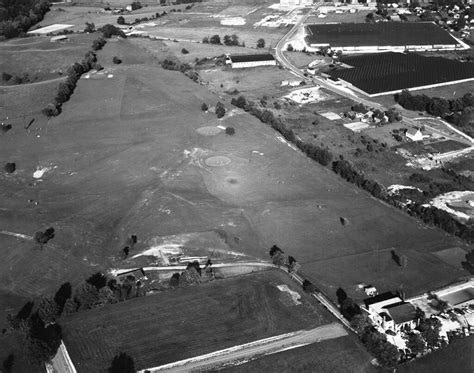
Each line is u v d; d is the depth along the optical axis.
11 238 161.62
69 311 129.25
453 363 115.50
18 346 120.50
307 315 129.00
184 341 120.31
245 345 119.38
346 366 113.75
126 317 128.25
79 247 156.75
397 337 122.25
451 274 144.62
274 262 148.88
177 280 139.75
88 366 113.19
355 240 160.38
